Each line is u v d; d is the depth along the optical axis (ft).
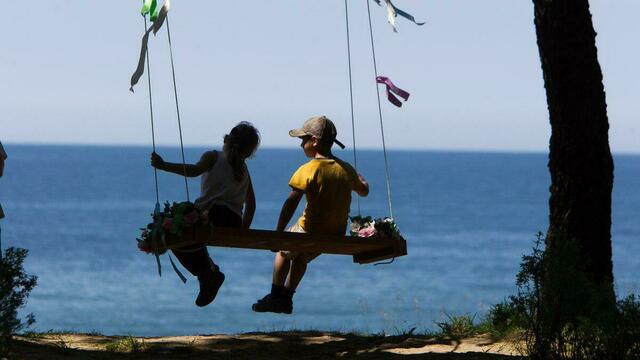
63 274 337.72
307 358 49.60
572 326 44.34
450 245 452.35
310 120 52.37
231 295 286.25
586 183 57.52
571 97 57.57
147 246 46.83
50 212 650.84
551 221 58.49
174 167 47.83
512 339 52.54
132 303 272.10
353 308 255.29
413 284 310.65
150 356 49.26
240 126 50.88
